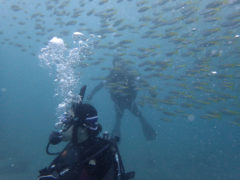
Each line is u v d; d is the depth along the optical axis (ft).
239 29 33.45
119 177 6.04
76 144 5.43
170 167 31.27
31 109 116.88
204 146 48.52
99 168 5.25
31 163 30.91
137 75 29.48
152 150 40.96
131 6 80.07
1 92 94.99
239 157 38.65
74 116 5.64
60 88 11.66
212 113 29.37
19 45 42.19
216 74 31.17
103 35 35.96
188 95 31.22
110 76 28.37
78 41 29.07
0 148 37.35
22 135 50.37
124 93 27.07
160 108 31.22
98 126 5.93
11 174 26.66
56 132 6.10
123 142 47.32
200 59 31.53
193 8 32.17
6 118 77.97
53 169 5.60
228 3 30.19
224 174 29.30
